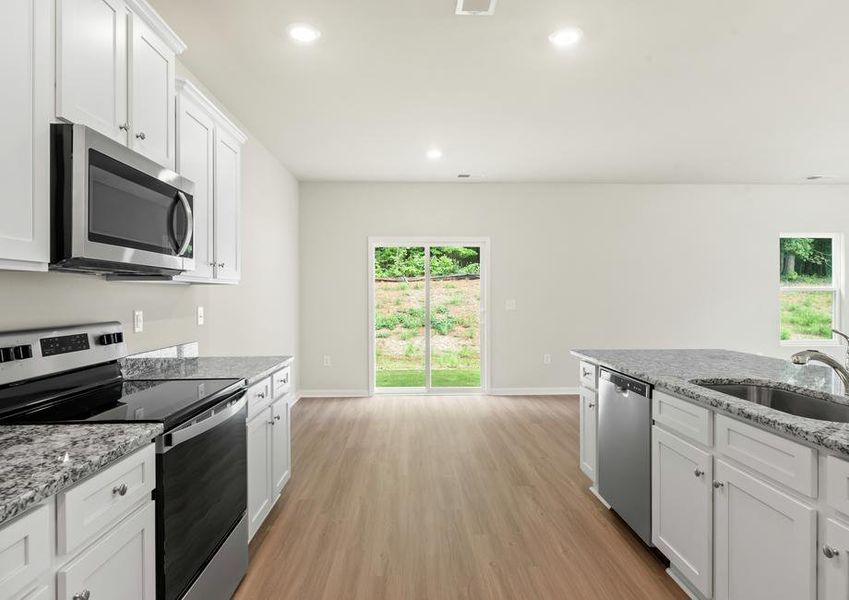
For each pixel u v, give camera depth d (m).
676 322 5.84
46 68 1.30
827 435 1.21
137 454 1.23
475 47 2.61
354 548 2.27
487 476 3.17
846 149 4.48
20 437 1.21
